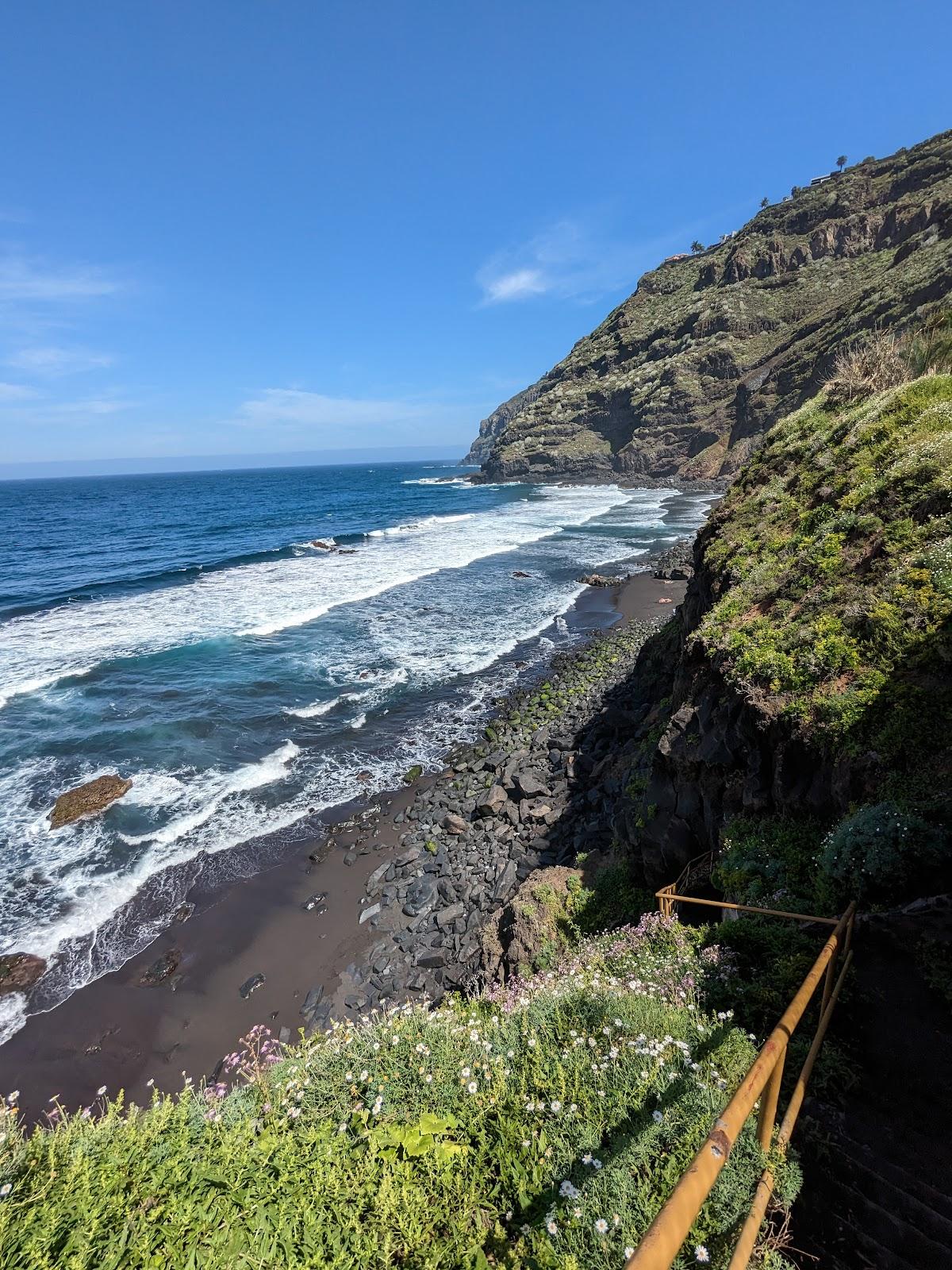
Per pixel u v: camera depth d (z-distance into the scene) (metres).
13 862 12.05
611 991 4.43
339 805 14.23
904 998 4.02
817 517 10.38
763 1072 2.34
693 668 10.22
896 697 6.35
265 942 10.50
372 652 23.30
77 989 9.53
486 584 33.47
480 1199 2.88
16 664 21.44
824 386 15.62
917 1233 2.77
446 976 9.50
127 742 16.50
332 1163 3.02
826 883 5.37
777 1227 2.85
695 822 8.47
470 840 12.72
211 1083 8.17
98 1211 2.58
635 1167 2.79
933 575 7.27
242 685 20.20
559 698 18.73
